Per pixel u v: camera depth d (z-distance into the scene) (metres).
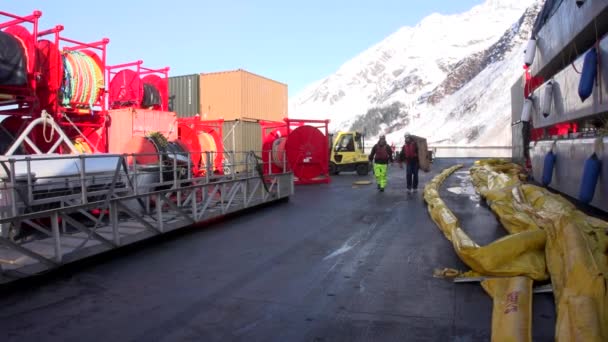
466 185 16.14
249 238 7.73
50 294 4.93
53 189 6.89
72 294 4.92
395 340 3.67
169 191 7.56
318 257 6.37
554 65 12.47
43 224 7.07
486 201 10.82
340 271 5.65
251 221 9.45
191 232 8.30
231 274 5.61
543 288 4.50
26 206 5.80
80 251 5.84
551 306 4.17
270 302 4.59
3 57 8.54
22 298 4.81
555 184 11.25
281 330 3.92
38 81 9.80
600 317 3.23
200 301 4.66
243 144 19.92
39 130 9.73
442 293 4.73
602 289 3.49
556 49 10.97
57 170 7.02
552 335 3.62
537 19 13.23
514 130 22.31
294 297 4.73
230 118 20.08
